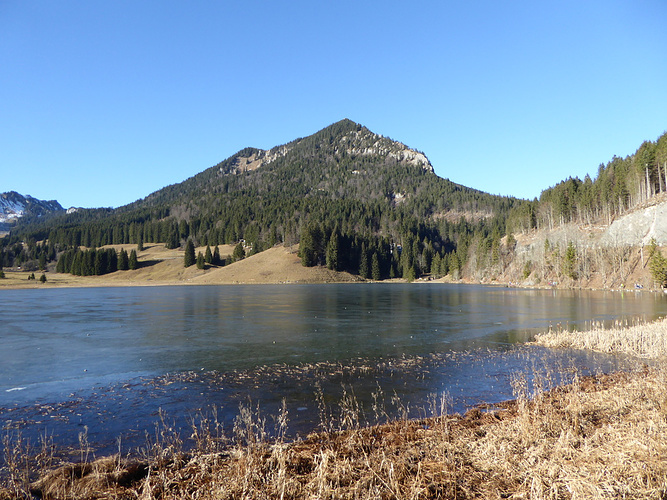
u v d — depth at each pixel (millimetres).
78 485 8445
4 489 8453
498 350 24547
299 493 7777
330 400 15109
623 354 22688
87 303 61062
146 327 34781
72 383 17641
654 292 76000
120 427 12617
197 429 12312
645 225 95938
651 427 9906
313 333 31266
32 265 194625
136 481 8797
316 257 156750
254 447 9688
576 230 117000
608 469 8023
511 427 11039
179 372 19438
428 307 52656
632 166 112500
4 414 13844
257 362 21469
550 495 7227
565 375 18469
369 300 64750
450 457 9211
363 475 8500
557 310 47656
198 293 85500
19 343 27312
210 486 8258
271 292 88188
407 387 16812
